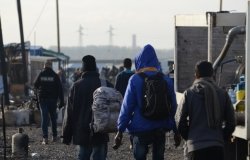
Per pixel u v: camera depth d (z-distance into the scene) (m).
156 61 10.40
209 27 13.84
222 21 13.71
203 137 9.32
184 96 9.55
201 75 9.67
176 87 16.89
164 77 10.30
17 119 25.53
